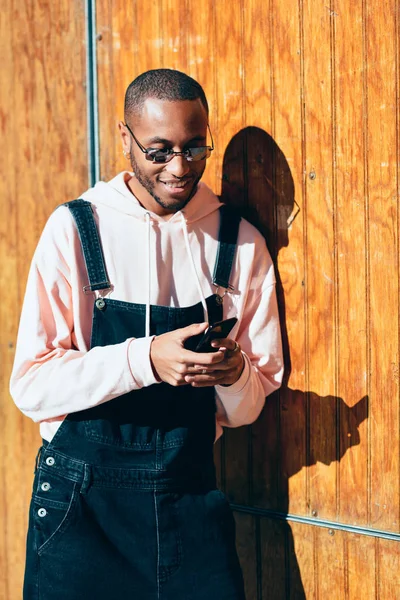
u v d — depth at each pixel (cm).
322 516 225
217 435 221
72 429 202
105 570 199
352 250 214
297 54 218
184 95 193
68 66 264
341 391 219
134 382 191
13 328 286
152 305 204
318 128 217
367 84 208
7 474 292
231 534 209
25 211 279
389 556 214
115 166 258
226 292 213
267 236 229
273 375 222
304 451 227
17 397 205
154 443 201
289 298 226
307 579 229
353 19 209
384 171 207
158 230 209
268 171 227
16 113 277
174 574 201
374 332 212
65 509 197
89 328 207
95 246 205
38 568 202
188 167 195
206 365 185
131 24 249
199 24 235
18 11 273
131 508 199
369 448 216
